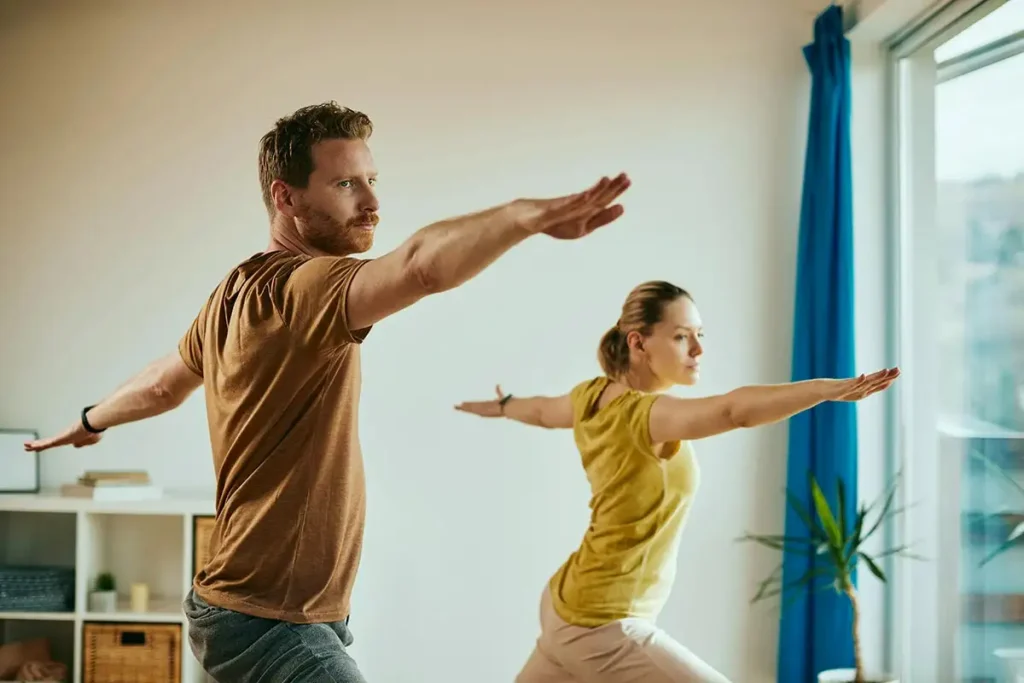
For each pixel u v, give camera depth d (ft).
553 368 13.21
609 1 13.41
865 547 12.94
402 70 13.41
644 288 8.79
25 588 12.12
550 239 13.28
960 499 11.27
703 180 13.33
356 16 13.46
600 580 8.13
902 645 12.75
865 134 13.16
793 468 12.72
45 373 13.41
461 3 13.42
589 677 8.15
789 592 12.66
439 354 13.23
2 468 12.66
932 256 12.16
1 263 13.46
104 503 11.96
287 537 4.91
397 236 13.34
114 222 13.46
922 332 12.48
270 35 13.46
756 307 13.26
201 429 13.26
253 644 4.88
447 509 13.15
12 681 12.10
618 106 13.35
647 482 7.99
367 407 13.21
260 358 4.77
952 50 11.55
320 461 4.96
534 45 13.39
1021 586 9.70
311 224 5.29
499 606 13.12
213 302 5.18
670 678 7.91
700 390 13.20
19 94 13.51
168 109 13.46
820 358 12.62
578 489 13.14
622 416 8.05
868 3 12.15
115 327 13.42
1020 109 9.73
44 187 13.48
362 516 5.24
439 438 13.20
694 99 13.35
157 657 11.97
